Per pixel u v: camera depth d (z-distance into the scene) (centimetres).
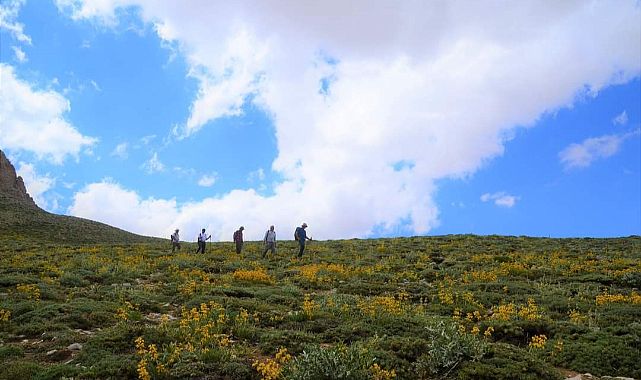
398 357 1059
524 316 1400
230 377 973
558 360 1086
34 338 1261
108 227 7744
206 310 1372
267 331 1284
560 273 2302
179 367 990
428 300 1783
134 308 1545
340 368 916
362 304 1517
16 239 5322
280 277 2325
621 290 1891
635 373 1020
